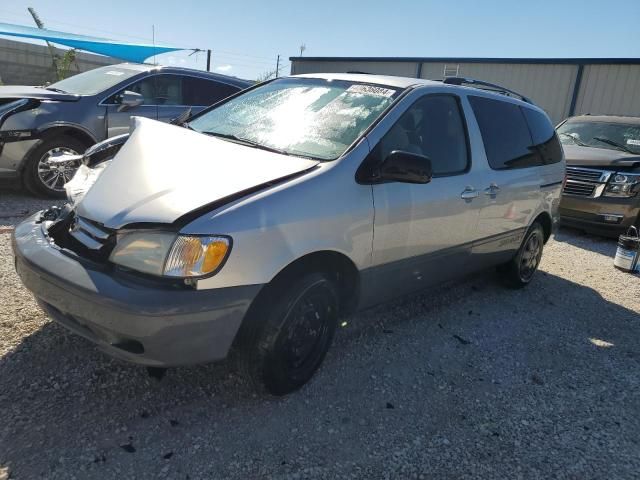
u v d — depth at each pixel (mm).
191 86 7609
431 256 3617
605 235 7660
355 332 3793
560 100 17719
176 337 2340
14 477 2186
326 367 3277
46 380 2807
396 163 2965
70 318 2562
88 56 20875
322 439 2639
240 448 2510
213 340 2445
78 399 2697
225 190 2562
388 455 2582
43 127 6188
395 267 3336
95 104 6656
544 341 4039
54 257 2570
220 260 2375
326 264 2990
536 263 5258
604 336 4266
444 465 2559
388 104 3404
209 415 2713
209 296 2365
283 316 2701
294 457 2492
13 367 2873
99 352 3082
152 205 2477
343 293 3234
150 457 2389
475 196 3859
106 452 2385
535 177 4688
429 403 3047
